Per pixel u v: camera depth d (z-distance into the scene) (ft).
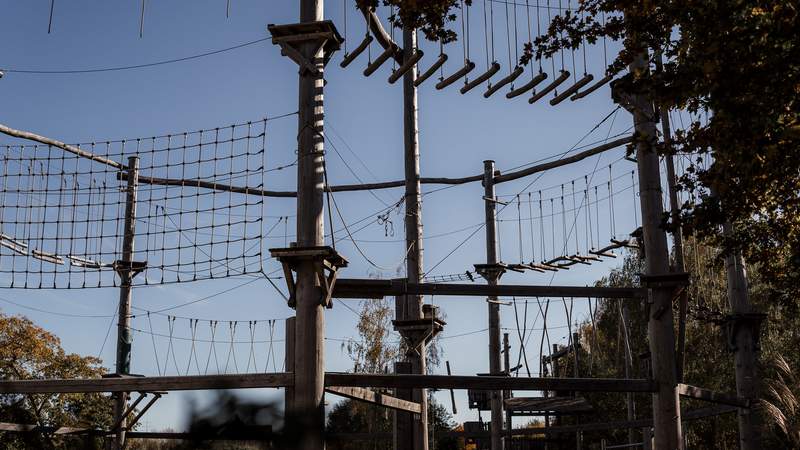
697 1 30.73
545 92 45.16
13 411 98.63
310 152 44.32
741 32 29.27
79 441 102.83
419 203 61.00
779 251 41.24
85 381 45.78
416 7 38.22
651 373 52.08
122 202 63.31
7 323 114.32
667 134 62.28
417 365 57.82
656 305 48.49
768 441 59.98
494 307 75.82
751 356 59.36
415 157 61.77
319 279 42.60
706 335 104.47
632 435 116.06
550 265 71.26
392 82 47.62
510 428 88.12
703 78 31.04
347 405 126.00
